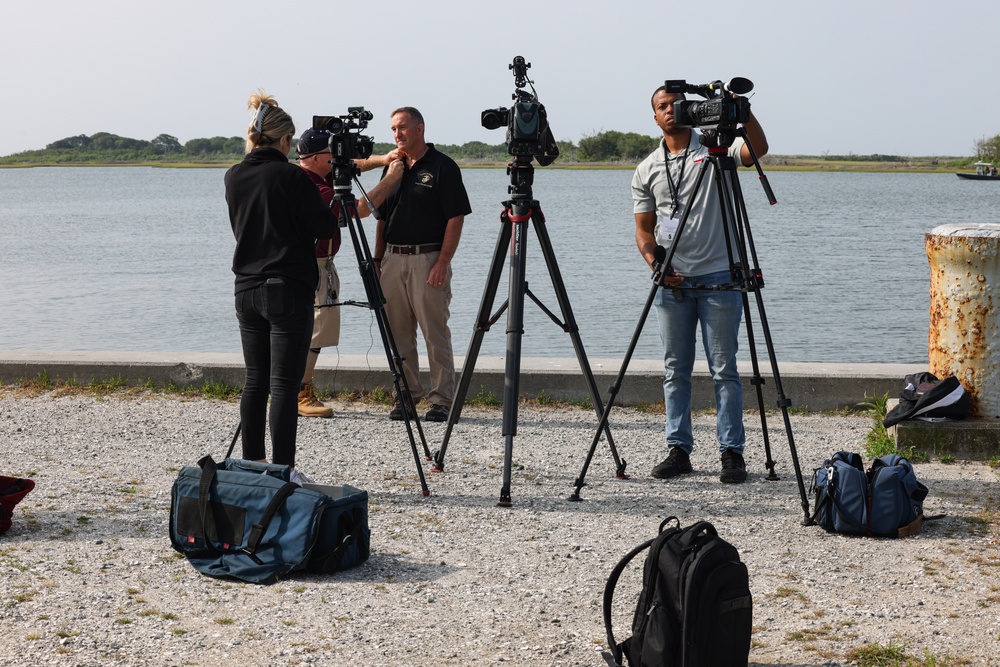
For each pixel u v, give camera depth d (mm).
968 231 6352
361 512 4559
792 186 130500
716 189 5926
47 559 4520
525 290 5648
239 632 3795
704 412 7891
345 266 27031
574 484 5770
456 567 4543
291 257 5160
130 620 3875
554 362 8414
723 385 6039
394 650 3672
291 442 5289
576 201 73812
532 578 4422
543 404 8086
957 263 6410
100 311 18281
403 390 7355
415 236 7434
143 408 7832
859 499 4938
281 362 5234
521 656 3646
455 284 22078
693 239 5957
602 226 43875
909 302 19688
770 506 5516
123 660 3539
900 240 36188
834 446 6824
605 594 3564
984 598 4148
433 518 5270
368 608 4047
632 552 3520
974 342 6406
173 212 59281
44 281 23156
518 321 5562
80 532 4926
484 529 5090
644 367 8188
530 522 5215
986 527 5078
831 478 4992
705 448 6820
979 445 6340
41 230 43125
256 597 4145
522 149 5520
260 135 5266
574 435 7156
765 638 3783
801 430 7281
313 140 7227
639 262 27266
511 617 3994
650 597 3414
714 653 3258
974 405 6461
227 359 8555
